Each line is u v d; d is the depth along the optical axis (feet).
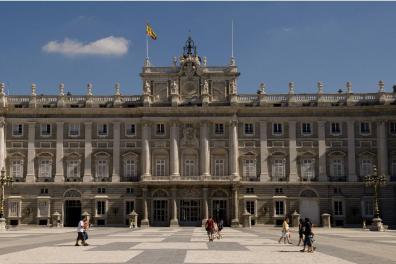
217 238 208.54
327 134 369.50
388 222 359.46
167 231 284.41
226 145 369.30
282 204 363.97
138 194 366.63
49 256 130.11
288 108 368.89
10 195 365.81
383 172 363.56
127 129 373.61
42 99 375.04
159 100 375.45
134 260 120.26
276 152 368.48
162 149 369.30
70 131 372.99
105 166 370.94
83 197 367.04
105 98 376.48
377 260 123.24
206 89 372.79
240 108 368.48
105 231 286.05
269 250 149.89
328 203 363.76
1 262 116.37
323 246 168.04
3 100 370.12
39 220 364.79
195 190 364.17
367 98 371.76
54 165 370.73
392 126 368.89
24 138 371.15
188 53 384.68
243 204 363.97
